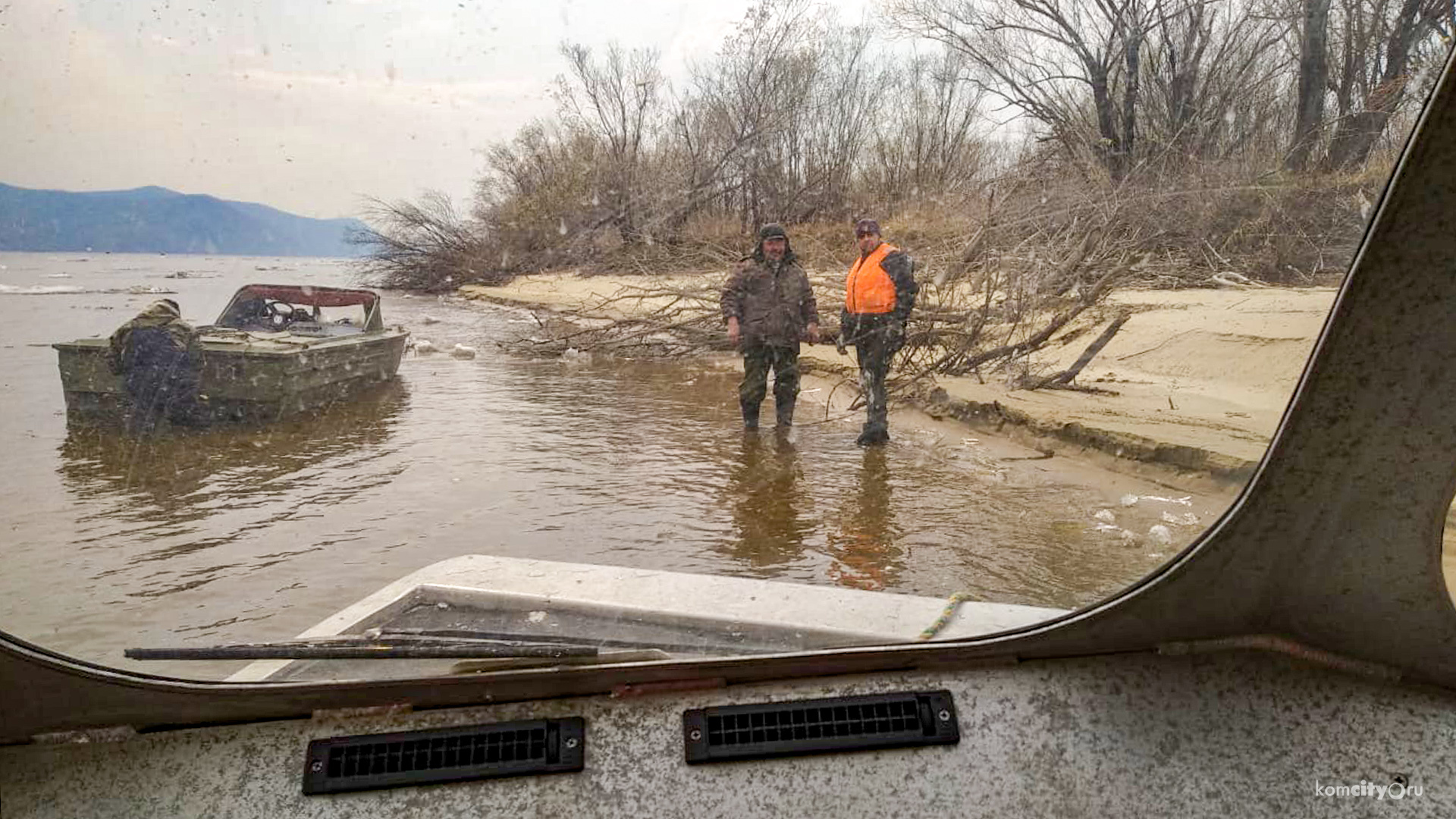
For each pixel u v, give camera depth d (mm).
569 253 13078
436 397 9938
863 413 8789
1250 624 1483
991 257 8039
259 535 4887
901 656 1518
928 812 1402
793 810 1396
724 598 2264
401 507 5617
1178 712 1470
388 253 14242
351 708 1452
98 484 5023
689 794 1404
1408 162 1028
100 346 5453
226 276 6406
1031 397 7742
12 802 1355
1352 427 1198
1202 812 1396
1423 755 1396
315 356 7477
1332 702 1452
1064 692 1501
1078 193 6359
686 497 5922
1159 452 5309
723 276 10906
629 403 9648
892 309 7543
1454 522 1309
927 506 5488
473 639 1889
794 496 5887
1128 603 1460
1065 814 1401
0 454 5195
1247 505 1315
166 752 1410
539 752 1422
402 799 1383
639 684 1490
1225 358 5141
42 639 3191
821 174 8758
